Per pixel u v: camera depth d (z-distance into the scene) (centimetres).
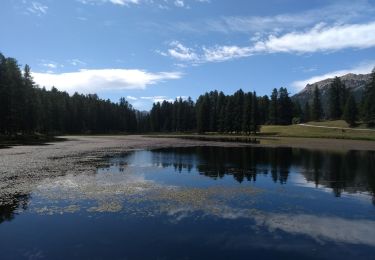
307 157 4525
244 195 2086
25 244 1237
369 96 10462
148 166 3438
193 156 4572
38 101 9494
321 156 4669
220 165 3628
